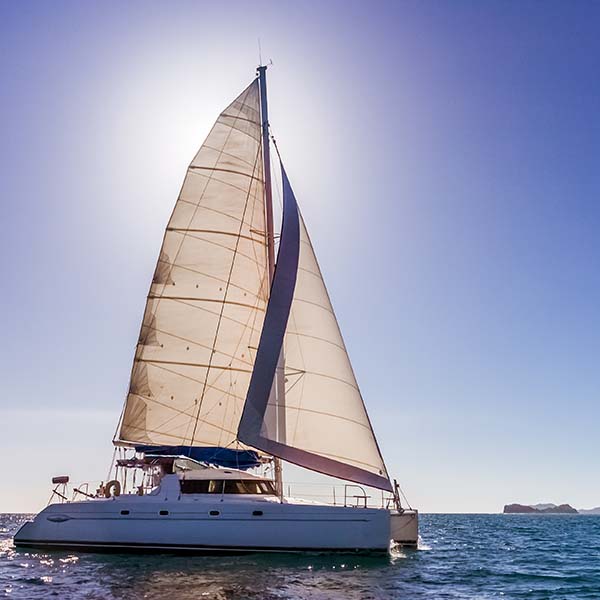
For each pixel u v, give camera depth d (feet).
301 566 69.31
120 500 76.69
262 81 95.86
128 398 85.92
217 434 85.15
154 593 57.36
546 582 70.79
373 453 77.61
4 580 64.69
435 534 195.83
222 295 88.07
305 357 79.10
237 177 91.76
